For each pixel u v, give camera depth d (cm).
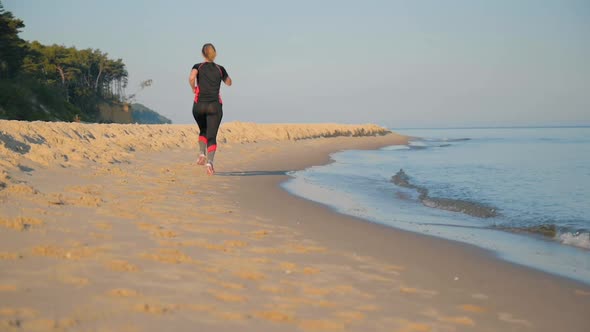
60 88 6062
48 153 782
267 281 321
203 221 495
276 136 2775
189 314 249
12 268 285
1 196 478
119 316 236
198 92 744
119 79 7788
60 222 411
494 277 385
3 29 4244
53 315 227
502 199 809
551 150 2514
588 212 693
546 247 506
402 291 331
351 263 391
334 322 262
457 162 1653
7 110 2981
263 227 503
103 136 1210
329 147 2503
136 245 368
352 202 760
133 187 671
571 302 332
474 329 273
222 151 1595
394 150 2553
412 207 743
